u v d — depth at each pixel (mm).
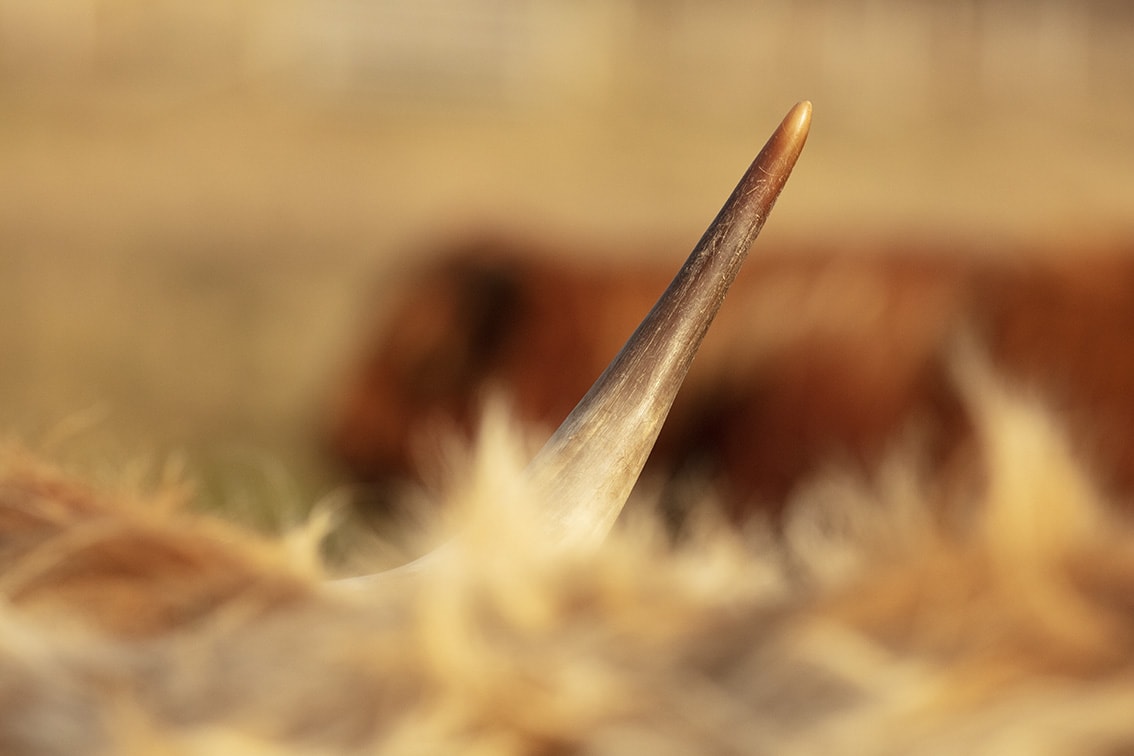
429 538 3512
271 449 22062
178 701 2459
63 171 43031
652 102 55719
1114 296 13344
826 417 13648
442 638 2504
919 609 2479
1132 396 12992
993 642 2348
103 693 2459
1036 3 58188
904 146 52031
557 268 16422
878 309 13781
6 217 37281
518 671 2428
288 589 2982
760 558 3570
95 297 29531
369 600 2854
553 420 15789
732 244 3086
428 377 16469
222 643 2674
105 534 3102
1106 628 2338
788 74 56906
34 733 2354
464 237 17672
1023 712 2154
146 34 53062
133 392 25047
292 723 2369
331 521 3758
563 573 2811
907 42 57531
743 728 2273
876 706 2252
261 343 27734
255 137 49156
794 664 2396
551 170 48844
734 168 50844
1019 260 13898
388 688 2432
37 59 51969
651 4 56562
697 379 14203
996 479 2803
